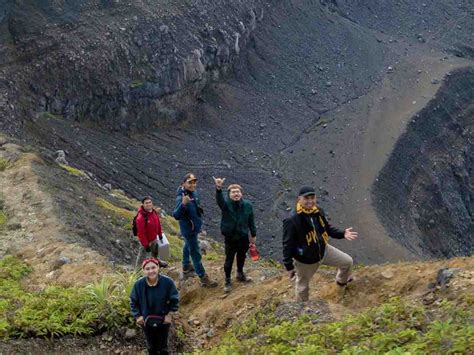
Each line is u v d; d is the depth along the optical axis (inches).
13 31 2347.4
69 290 487.8
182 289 538.6
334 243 2440.9
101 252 708.7
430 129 3624.5
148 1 2901.1
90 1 2674.7
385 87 3890.3
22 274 577.9
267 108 3336.6
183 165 2613.2
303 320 376.8
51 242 682.2
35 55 2325.3
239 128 3100.4
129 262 764.0
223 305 476.1
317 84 3727.9
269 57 3681.1
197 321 468.8
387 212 2824.8
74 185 1061.1
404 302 368.5
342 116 3508.9
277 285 483.5
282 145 3105.3
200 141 2864.2
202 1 3208.7
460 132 3870.6
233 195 482.6
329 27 4244.6
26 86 2231.8
